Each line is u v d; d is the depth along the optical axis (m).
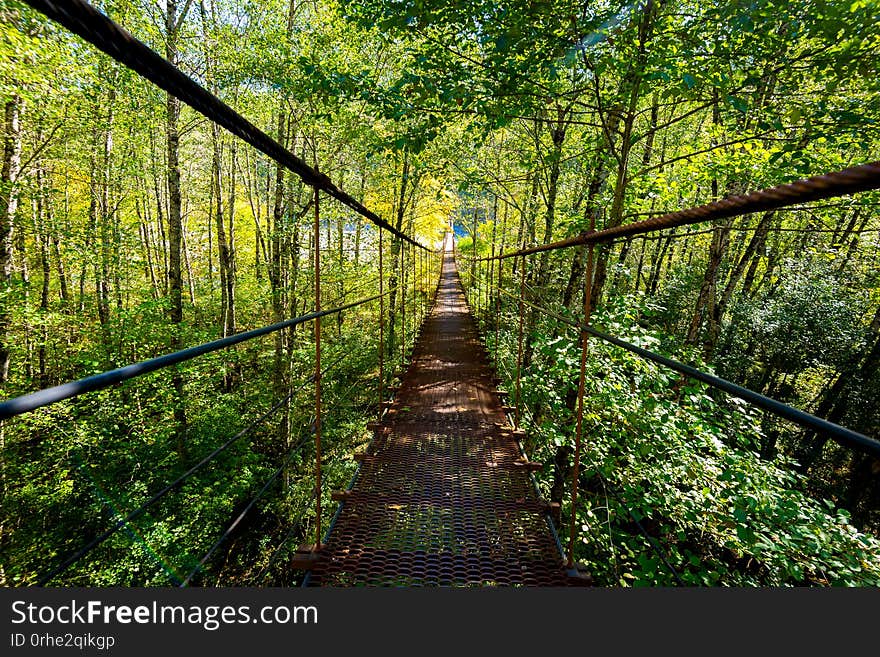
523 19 3.24
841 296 9.41
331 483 7.61
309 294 9.62
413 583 2.01
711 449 3.51
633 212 4.36
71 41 5.39
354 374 11.20
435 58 3.63
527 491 3.00
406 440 3.95
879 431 7.88
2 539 6.07
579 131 6.44
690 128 7.59
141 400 7.91
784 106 3.69
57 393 0.53
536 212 8.62
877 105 3.17
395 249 10.85
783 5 2.80
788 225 9.24
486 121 4.09
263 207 20.42
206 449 7.80
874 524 7.32
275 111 8.52
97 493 6.47
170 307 8.34
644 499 3.44
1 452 6.20
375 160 9.95
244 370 12.11
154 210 17.27
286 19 7.97
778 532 3.05
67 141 8.15
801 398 9.85
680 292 11.79
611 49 3.69
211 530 7.04
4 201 6.08
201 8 7.52
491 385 5.92
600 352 3.82
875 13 2.67
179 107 8.07
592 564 3.69
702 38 3.18
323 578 2.04
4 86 5.01
